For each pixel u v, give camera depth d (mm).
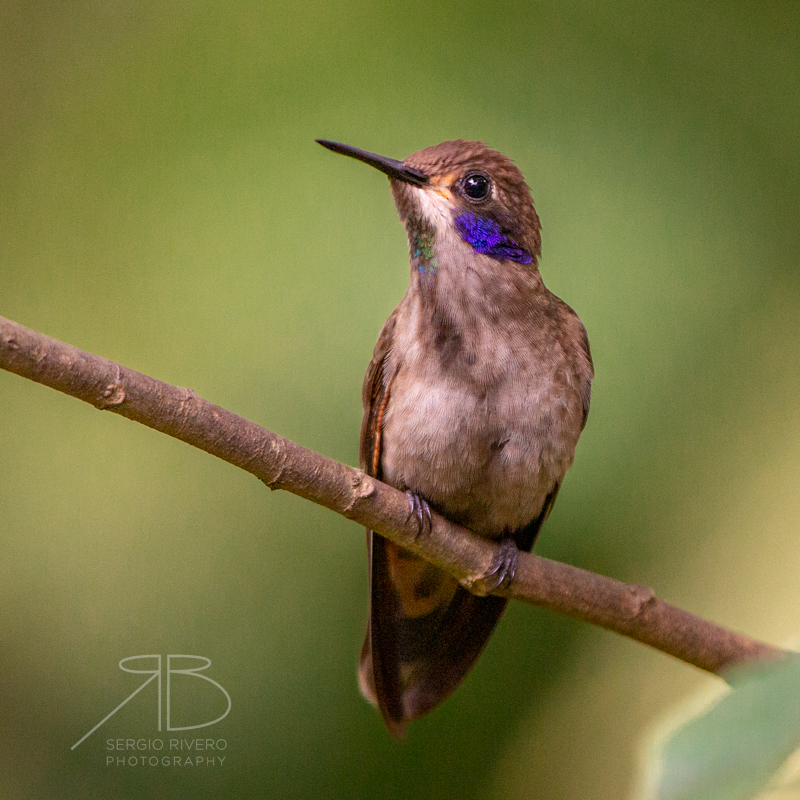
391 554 2416
